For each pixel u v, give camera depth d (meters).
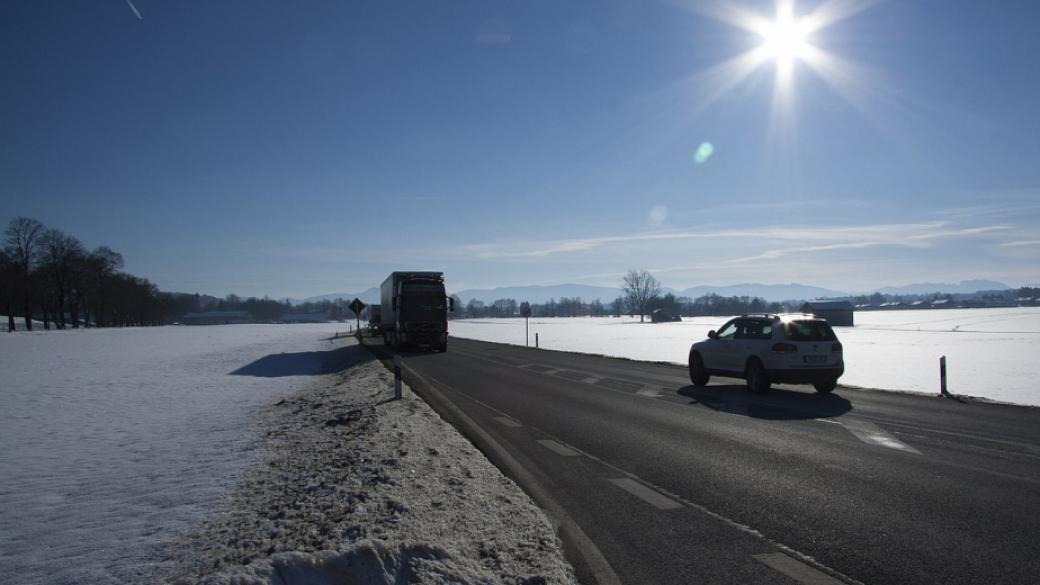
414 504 6.30
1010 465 8.02
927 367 26.98
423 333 36.22
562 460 8.80
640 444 9.84
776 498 6.74
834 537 5.51
